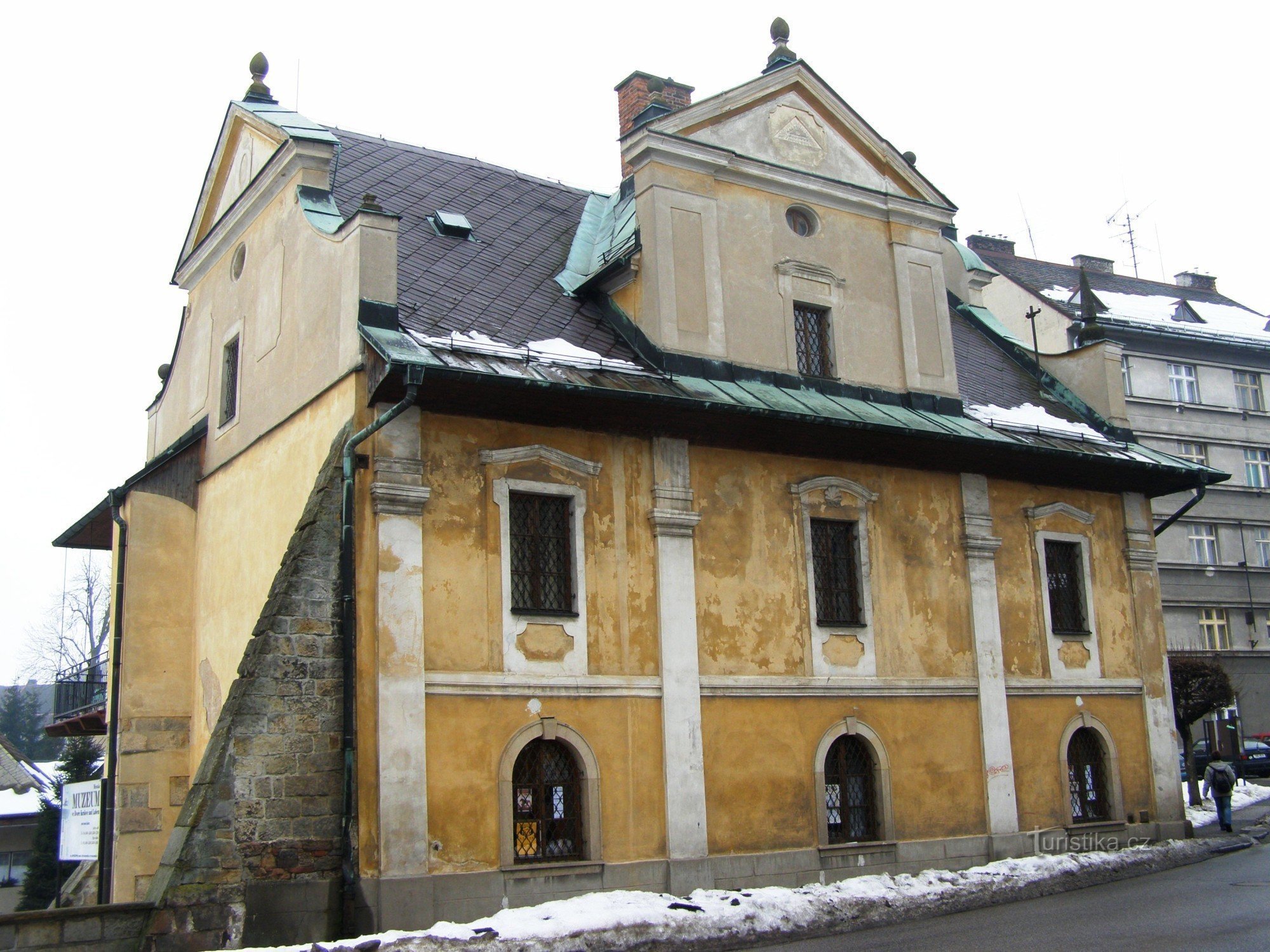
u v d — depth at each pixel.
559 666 16.17
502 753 15.48
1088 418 23.89
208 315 21.34
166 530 20.22
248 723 14.11
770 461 18.77
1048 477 21.84
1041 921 14.91
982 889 17.55
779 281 20.02
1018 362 25.44
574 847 16.02
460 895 14.75
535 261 20.17
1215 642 43.00
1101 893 17.38
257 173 19.47
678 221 19.14
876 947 13.59
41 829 31.20
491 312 17.95
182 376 22.31
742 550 18.17
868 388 20.53
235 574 18.55
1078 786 21.34
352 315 15.85
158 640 19.81
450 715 15.20
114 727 19.41
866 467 19.75
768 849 17.39
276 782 14.12
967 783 19.66
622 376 17.42
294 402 17.28
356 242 15.98
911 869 18.67
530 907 14.88
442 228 19.81
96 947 12.90
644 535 17.33
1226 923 13.77
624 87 24.95
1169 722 22.47
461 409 16.05
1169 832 21.89
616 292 19.33
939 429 19.73
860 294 20.91
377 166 21.12
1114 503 22.84
